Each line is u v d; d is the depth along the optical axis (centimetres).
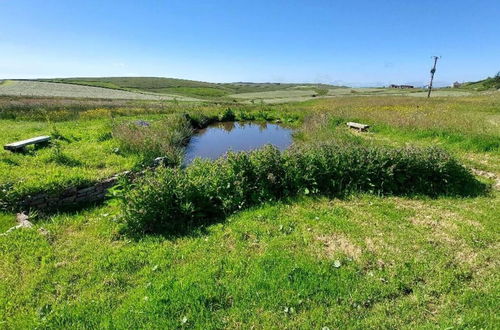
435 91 8369
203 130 2461
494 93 5553
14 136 1268
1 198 658
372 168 804
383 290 430
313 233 585
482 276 466
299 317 389
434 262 495
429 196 788
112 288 437
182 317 385
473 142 1209
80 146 1122
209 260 499
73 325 372
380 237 572
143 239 566
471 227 612
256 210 682
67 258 504
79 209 717
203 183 673
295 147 873
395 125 1667
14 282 441
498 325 372
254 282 442
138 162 981
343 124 1955
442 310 400
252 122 2948
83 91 6341
